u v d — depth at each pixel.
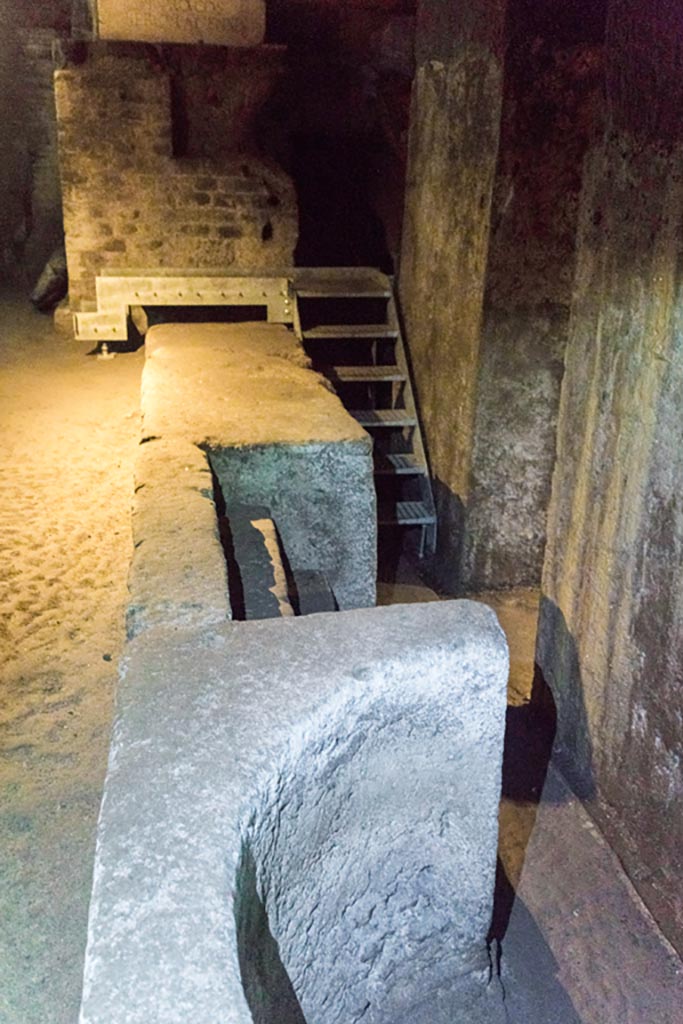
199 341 5.07
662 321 2.49
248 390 4.13
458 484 4.68
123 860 1.43
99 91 5.57
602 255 2.86
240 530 3.30
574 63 3.88
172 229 5.90
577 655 3.13
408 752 1.92
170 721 1.72
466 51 4.27
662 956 2.51
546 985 2.40
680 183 2.38
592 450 2.96
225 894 1.38
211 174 5.84
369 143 7.16
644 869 2.69
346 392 6.01
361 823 1.92
